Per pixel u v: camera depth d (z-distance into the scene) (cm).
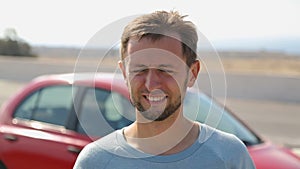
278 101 1669
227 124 402
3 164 408
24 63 2273
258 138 405
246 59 4006
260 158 360
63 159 376
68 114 395
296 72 2762
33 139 398
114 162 150
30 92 437
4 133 416
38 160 389
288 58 4141
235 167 155
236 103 1589
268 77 1698
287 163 357
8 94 1672
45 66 2222
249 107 1491
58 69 2191
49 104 416
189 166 148
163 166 148
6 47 3275
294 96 1652
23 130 411
